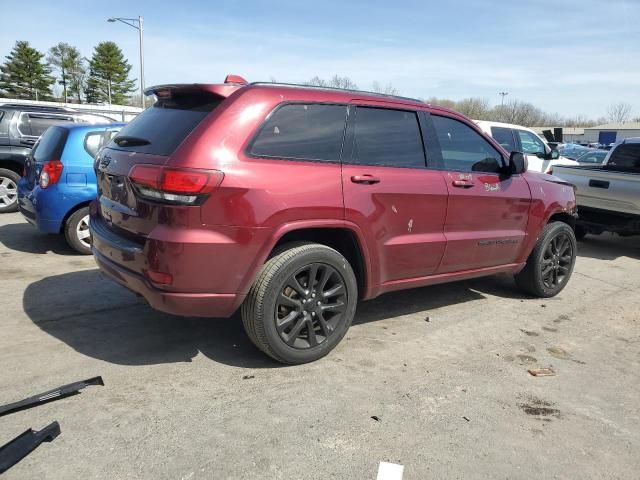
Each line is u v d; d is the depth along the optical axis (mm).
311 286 3711
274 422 3059
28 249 6719
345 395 3402
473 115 87688
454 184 4477
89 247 6473
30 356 3736
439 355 4105
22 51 83562
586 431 3156
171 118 3641
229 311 3494
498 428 3131
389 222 4043
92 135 6434
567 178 8672
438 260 4488
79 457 2672
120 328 4297
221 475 2594
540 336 4625
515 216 5117
